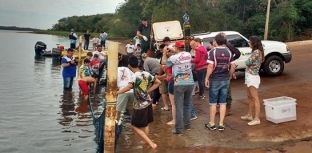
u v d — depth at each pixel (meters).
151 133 7.54
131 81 6.45
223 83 7.34
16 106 11.40
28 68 22.70
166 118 8.77
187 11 32.16
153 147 6.62
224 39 7.21
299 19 29.70
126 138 7.45
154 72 9.02
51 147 7.45
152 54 9.28
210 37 12.21
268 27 28.95
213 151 6.48
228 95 9.60
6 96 13.08
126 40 50.06
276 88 11.14
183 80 7.18
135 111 6.57
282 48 13.02
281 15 28.97
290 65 15.26
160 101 10.77
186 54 7.17
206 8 33.03
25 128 8.87
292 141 6.91
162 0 34.81
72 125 9.09
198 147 6.68
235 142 6.88
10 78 17.97
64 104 11.66
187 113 7.61
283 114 7.73
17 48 46.66
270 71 12.97
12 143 7.75
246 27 31.59
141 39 13.00
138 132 6.66
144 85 6.54
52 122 9.40
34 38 88.44
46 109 10.95
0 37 96.31
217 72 7.30
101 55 15.40
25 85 15.70
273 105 7.68
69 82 14.33
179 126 7.38
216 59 7.17
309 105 8.98
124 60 8.25
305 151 6.45
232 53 7.71
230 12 33.72
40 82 16.58
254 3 32.31
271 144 6.79
